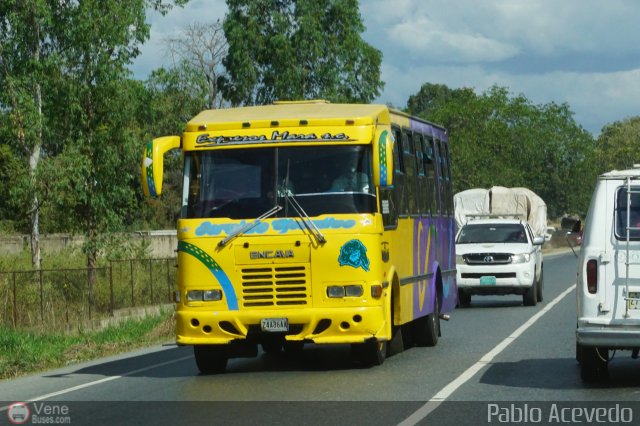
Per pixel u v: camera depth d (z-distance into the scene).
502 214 70.69
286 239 25.81
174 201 126.25
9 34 60.25
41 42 60.38
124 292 56.41
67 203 57.97
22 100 57.84
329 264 25.69
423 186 33.50
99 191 57.50
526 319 42.69
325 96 118.31
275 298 25.78
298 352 32.62
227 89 122.31
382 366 27.64
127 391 24.36
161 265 62.44
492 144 141.62
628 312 21.95
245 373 27.23
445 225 36.97
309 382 24.70
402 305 28.92
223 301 25.95
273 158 26.39
